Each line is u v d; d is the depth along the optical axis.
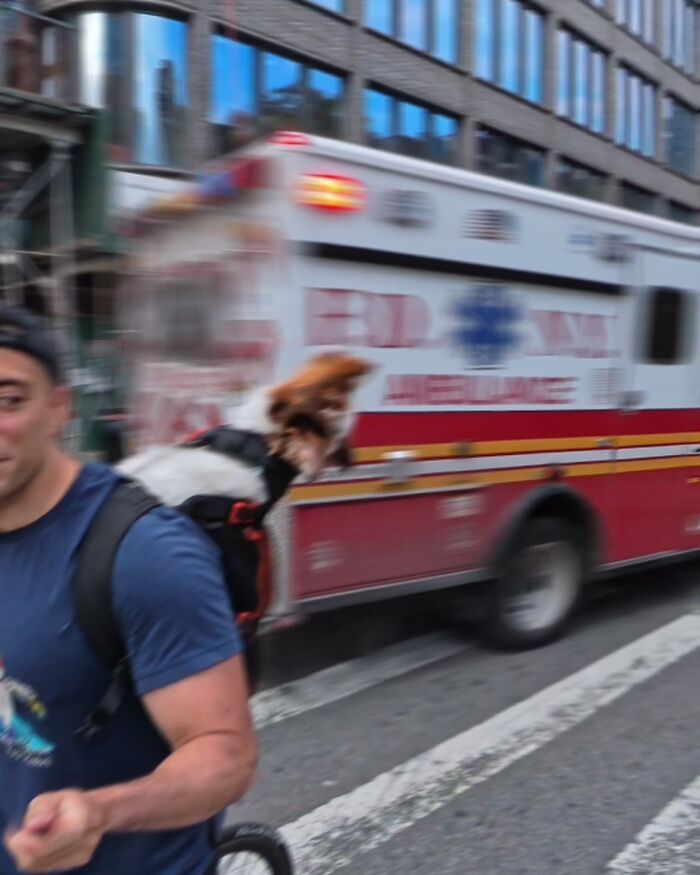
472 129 19.81
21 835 1.28
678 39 30.05
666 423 6.38
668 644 5.90
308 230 4.28
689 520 6.70
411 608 5.36
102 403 9.31
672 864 3.28
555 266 5.45
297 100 15.41
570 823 3.59
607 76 25.80
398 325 4.68
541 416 5.48
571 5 23.36
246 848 2.56
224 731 1.51
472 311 5.02
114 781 1.62
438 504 5.00
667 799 3.77
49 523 1.57
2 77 10.48
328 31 15.76
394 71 17.36
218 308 4.73
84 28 12.39
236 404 4.51
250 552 2.07
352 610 5.14
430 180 4.75
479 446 5.14
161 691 1.51
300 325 4.27
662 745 4.30
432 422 4.90
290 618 4.42
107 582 1.51
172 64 13.01
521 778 3.98
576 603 6.00
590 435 5.81
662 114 29.25
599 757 4.18
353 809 3.72
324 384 2.35
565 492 5.66
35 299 10.66
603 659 5.59
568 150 23.78
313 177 4.28
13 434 1.53
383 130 17.53
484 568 5.29
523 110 21.69
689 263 6.41
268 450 2.26
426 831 3.54
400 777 4.00
